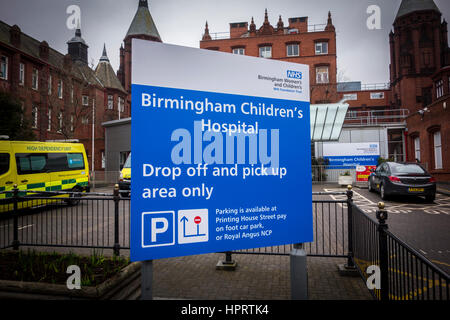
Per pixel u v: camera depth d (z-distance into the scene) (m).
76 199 5.56
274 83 2.61
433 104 20.28
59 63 30.38
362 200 12.89
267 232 2.52
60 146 12.21
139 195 2.11
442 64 42.25
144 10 51.91
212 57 2.38
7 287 3.07
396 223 8.08
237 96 2.46
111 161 28.31
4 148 9.84
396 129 26.44
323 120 23.23
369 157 23.44
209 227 2.32
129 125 26.77
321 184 22.14
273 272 4.45
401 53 41.81
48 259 4.05
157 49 2.20
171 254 2.19
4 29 29.06
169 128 2.21
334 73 38.19
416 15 41.84
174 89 2.23
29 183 10.49
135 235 2.09
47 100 31.06
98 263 3.81
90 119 34.19
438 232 6.98
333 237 6.56
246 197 2.45
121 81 52.78
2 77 27.19
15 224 5.72
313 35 38.94
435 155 20.94
